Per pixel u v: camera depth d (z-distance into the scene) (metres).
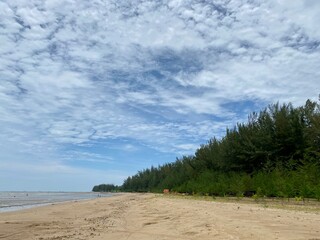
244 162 50.94
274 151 46.34
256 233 11.26
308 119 44.06
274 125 48.50
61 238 13.57
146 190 145.75
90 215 26.09
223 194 45.78
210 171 60.19
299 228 12.05
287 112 47.97
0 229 16.77
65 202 54.06
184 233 13.07
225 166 54.59
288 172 37.31
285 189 31.30
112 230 15.77
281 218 15.29
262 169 46.00
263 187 35.72
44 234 14.89
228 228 12.79
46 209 33.91
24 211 30.89
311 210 20.28
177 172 92.56
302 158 43.38
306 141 43.06
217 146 63.69
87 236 14.02
